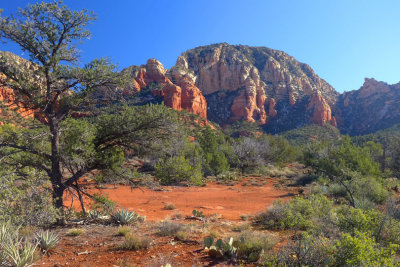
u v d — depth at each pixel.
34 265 4.84
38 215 7.05
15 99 8.17
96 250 5.87
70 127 9.09
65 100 8.98
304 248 4.39
